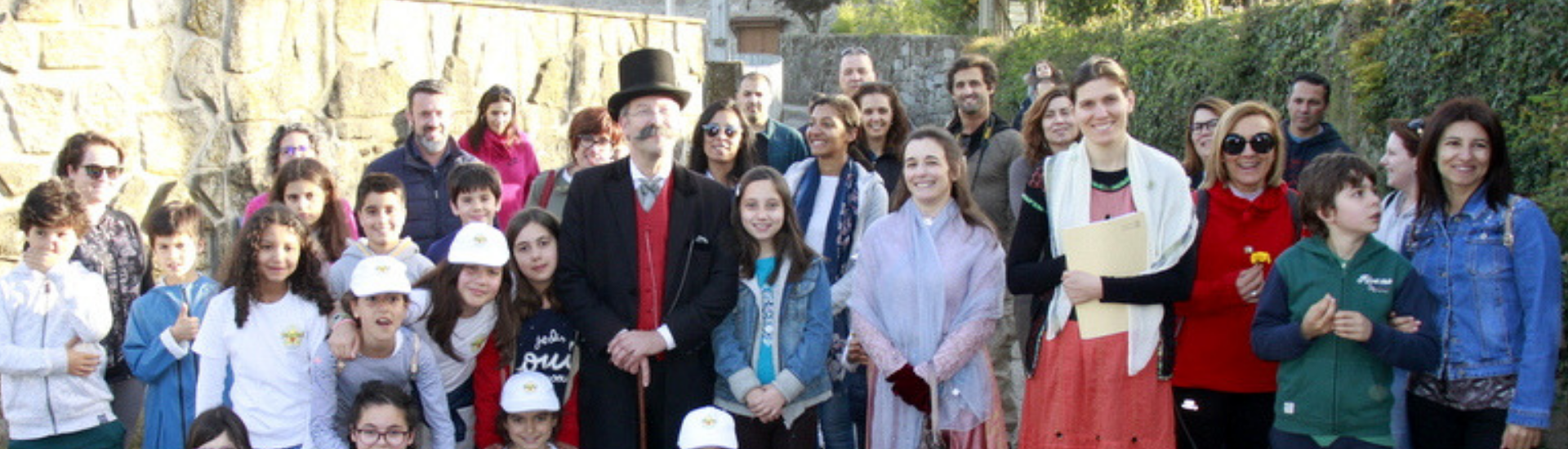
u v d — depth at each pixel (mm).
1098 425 3707
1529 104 5391
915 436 4004
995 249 4020
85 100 5375
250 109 5945
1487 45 5688
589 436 4172
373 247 4480
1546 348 3537
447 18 6758
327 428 3990
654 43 8008
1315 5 8320
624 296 4125
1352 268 3695
